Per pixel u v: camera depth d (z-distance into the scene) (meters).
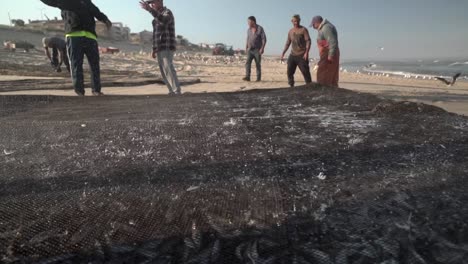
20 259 0.96
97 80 5.79
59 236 1.06
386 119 2.50
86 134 2.28
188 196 1.30
